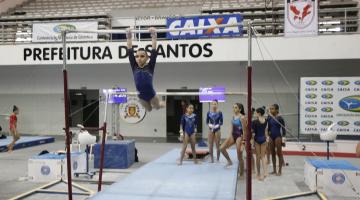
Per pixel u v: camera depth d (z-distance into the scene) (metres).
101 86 14.87
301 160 9.29
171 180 6.27
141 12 15.95
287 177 7.20
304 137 12.21
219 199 5.07
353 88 9.73
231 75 13.90
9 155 9.99
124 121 14.76
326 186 5.89
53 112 15.32
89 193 5.83
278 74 13.54
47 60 13.15
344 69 13.08
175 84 14.36
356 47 11.13
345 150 9.99
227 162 7.99
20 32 15.78
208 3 16.00
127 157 8.13
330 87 9.88
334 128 9.87
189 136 7.83
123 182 6.08
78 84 15.05
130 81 14.60
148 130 14.68
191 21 11.77
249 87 4.13
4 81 15.75
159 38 12.99
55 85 15.31
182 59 12.37
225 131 13.92
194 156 7.92
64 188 6.25
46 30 13.18
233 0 16.03
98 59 12.89
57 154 7.42
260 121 6.84
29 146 11.98
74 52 13.04
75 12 16.45
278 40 11.66
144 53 3.94
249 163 4.17
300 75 13.40
